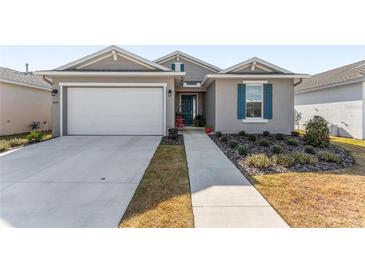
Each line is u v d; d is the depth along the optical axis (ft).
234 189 18.15
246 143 36.47
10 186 19.15
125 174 21.85
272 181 19.92
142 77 43.21
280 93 46.11
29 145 35.50
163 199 16.39
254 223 13.42
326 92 57.11
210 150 31.48
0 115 50.52
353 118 48.85
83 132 43.70
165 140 38.86
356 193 17.43
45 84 64.03
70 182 19.97
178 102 66.64
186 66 66.03
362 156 30.50
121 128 43.73
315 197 16.71
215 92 46.44
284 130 46.37
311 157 25.77
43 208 15.31
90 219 13.96
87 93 43.42
